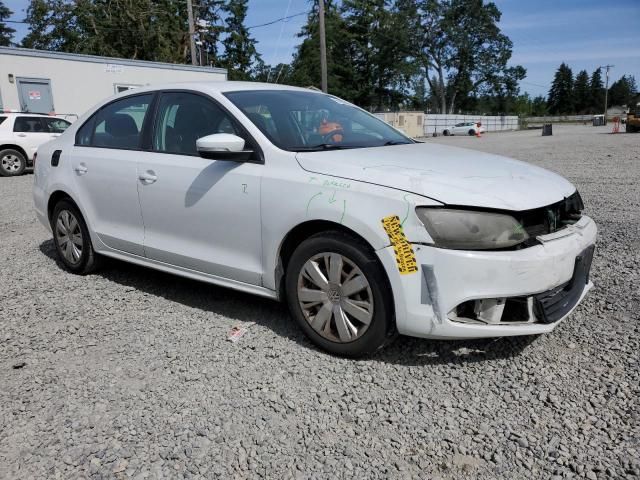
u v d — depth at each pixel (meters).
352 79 56.12
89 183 4.37
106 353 3.24
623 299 3.77
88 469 2.23
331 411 2.59
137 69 22.34
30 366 3.11
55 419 2.58
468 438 2.37
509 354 3.08
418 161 3.18
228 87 3.82
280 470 2.20
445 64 68.00
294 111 3.77
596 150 16.27
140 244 4.01
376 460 2.25
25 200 9.29
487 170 3.11
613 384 2.73
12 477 2.19
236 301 4.03
